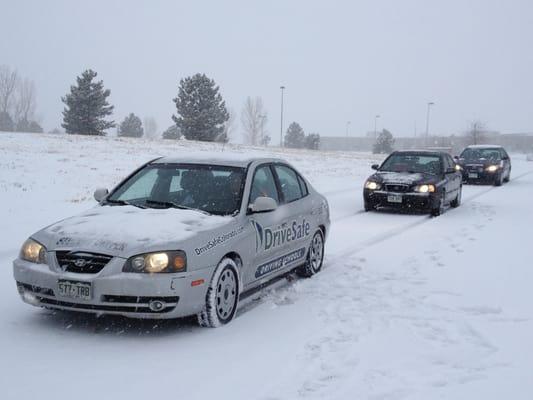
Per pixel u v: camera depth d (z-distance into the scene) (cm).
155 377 435
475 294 686
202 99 5950
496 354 491
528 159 6356
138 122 8050
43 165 2408
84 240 513
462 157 2598
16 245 926
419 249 988
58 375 435
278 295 674
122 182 682
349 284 733
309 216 757
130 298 494
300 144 9600
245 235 588
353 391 412
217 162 669
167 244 505
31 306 607
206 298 531
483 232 1174
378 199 1463
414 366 463
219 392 410
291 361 471
